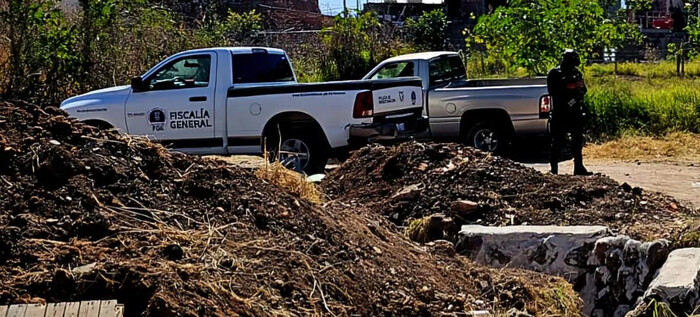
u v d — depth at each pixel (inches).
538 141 565.3
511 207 308.2
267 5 1503.4
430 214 305.1
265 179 234.8
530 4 663.1
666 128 628.1
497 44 688.4
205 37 813.2
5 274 148.4
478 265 247.4
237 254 173.3
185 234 175.2
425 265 220.7
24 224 164.1
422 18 1283.2
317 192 268.4
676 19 1640.0
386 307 182.9
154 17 783.1
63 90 642.8
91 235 167.6
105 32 681.6
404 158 347.3
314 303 166.4
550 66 658.2
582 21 652.7
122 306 139.4
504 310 204.5
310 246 191.5
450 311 192.2
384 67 600.1
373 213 277.3
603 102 644.1
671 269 215.9
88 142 204.2
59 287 146.0
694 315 192.7
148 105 473.1
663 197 329.1
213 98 462.9
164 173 203.2
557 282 233.8
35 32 620.1
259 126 455.8
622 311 243.1
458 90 559.8
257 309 154.5
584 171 426.6
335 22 905.5
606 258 246.7
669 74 1088.8
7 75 617.3
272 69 486.6
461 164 336.2
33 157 186.7
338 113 439.2
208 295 150.7
